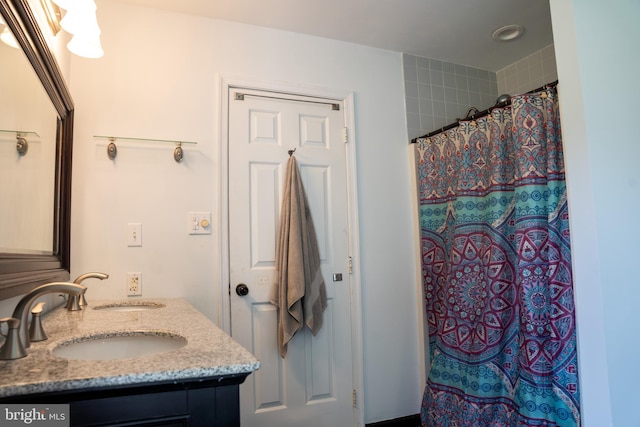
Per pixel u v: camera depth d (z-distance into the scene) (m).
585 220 1.55
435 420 2.25
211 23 2.25
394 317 2.53
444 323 2.29
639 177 1.64
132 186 2.02
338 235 2.43
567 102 1.63
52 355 0.90
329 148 2.46
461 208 2.22
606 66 1.65
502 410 1.92
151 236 2.03
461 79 2.89
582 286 1.56
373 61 2.64
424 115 2.74
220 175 2.17
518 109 1.86
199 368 0.81
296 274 2.13
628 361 1.50
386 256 2.55
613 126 1.61
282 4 2.13
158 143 2.08
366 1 2.12
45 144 1.45
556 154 1.76
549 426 1.68
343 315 2.39
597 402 1.49
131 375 0.76
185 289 2.06
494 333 1.98
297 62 2.43
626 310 1.52
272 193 2.29
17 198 1.17
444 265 2.43
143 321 1.34
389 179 2.61
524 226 1.81
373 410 2.41
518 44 2.62
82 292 0.99
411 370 2.53
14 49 1.10
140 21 2.12
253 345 2.17
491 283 2.00
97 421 0.76
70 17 1.35
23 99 1.20
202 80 2.20
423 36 2.50
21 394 0.71
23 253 1.24
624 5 1.75
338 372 2.34
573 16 1.62
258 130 2.30
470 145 2.21
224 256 2.15
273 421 2.16
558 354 1.68
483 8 2.21
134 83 2.07
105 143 1.99
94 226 1.93
